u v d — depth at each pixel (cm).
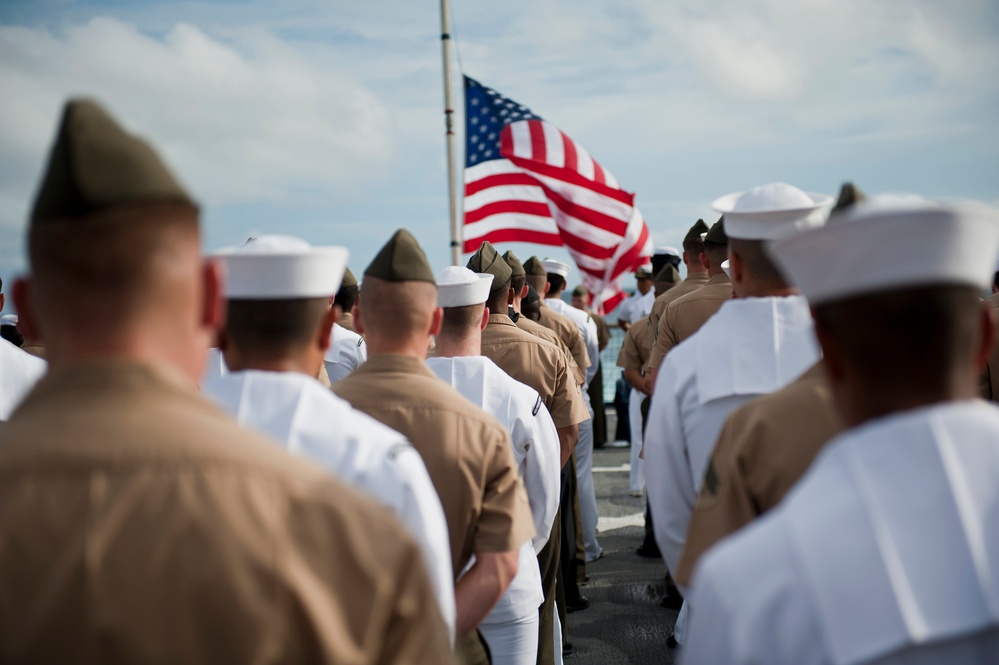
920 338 120
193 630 100
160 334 111
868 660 108
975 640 108
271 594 102
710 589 120
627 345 620
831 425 180
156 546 102
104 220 106
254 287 189
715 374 238
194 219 114
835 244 123
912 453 115
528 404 311
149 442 106
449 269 318
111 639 99
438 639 112
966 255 120
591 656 464
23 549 101
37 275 109
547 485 314
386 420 237
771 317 237
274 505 106
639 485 818
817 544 112
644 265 1002
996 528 111
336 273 200
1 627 100
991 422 117
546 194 970
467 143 983
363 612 106
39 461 105
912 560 110
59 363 110
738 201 249
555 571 386
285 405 184
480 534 238
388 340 245
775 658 112
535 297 587
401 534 111
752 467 184
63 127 108
